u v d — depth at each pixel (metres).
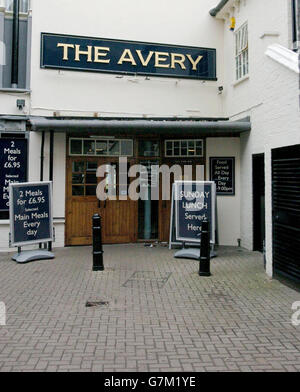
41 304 5.37
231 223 9.84
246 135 9.33
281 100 6.19
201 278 6.67
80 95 9.54
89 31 9.62
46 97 9.33
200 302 5.45
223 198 9.88
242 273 6.98
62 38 9.40
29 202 8.20
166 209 10.19
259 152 8.57
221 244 9.87
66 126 8.54
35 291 5.96
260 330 4.49
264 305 5.32
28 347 4.03
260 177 8.95
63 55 9.38
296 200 5.85
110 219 9.91
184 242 8.76
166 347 4.04
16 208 8.01
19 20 9.38
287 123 6.02
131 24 9.90
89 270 7.24
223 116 10.41
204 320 4.79
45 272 7.11
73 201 9.63
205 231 6.88
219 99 10.44
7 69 9.34
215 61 10.41
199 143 10.09
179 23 10.20
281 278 6.36
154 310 5.14
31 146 9.23
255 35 8.69
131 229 10.04
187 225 8.62
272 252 6.65
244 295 5.74
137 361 3.74
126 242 10.02
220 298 5.62
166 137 10.12
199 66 10.32
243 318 4.86
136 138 10.04
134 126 8.71
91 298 5.62
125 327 4.57
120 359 3.78
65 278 6.69
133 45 9.86
